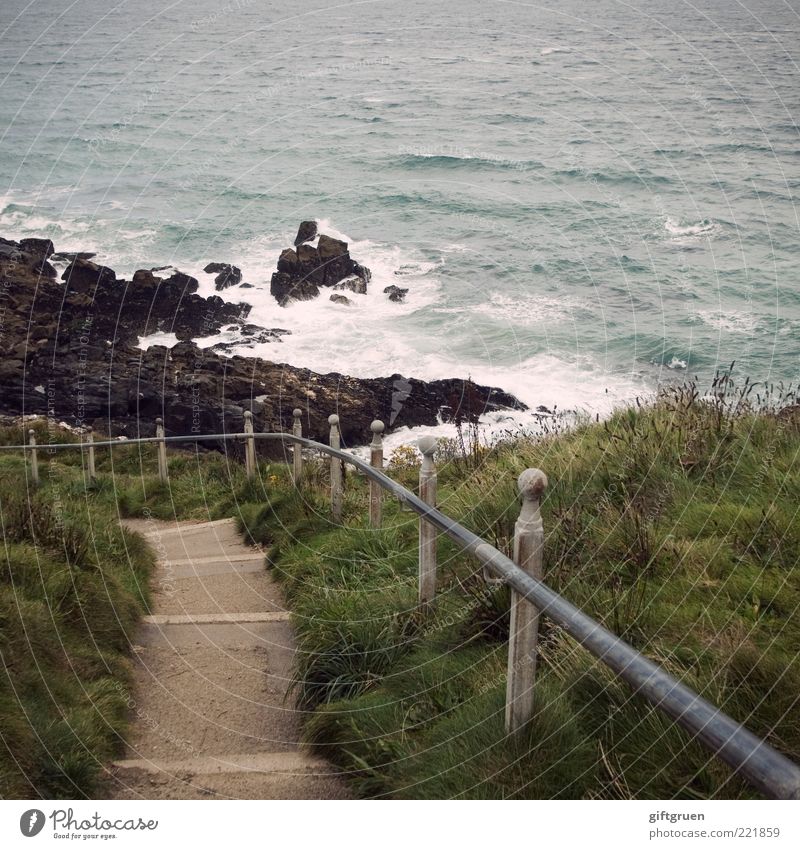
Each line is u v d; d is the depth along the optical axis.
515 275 26.81
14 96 67.19
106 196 39.78
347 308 24.81
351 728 3.40
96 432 18.02
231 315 24.38
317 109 55.81
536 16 93.44
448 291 25.53
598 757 2.56
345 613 4.30
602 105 52.41
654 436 5.17
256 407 17.77
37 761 3.08
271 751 3.62
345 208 35.16
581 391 18.34
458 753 2.81
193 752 3.59
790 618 2.97
